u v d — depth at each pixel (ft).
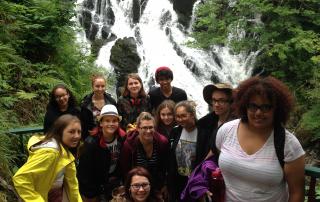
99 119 14.98
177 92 20.56
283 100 8.92
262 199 9.09
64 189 12.16
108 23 53.11
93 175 15.01
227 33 45.24
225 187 9.83
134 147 14.79
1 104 23.31
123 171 15.11
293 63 42.60
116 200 14.07
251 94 8.93
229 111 12.81
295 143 8.90
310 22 44.29
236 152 9.36
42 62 30.50
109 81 41.52
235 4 45.29
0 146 18.75
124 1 54.60
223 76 48.67
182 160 14.30
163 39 52.65
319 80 37.17
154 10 54.95
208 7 46.80
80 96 31.37
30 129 19.71
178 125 14.89
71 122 11.87
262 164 8.98
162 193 14.79
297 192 8.95
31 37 30.50
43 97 27.48
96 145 14.84
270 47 44.47
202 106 45.78
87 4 52.60
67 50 33.19
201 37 46.52
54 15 31.09
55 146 11.60
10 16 28.14
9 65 26.96
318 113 35.04
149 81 48.26
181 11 54.29
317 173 10.34
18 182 11.16
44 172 11.35
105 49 49.47
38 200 11.16
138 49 50.65
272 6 42.01
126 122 19.29
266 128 9.18
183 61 50.24
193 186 10.80
